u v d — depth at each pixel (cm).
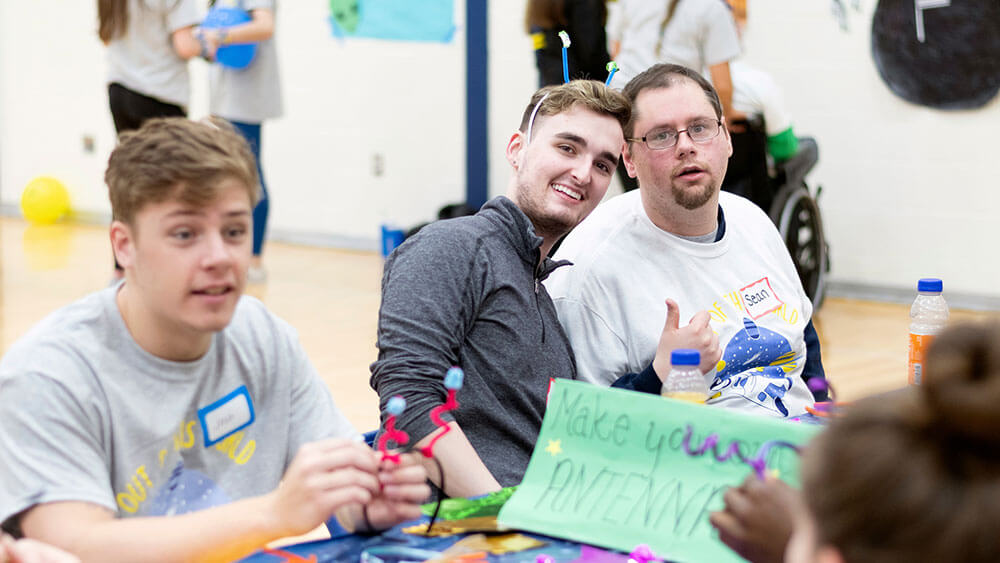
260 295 536
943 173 510
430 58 638
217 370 139
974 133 500
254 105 532
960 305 513
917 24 502
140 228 122
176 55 501
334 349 425
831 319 490
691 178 195
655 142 196
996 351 64
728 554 115
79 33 757
